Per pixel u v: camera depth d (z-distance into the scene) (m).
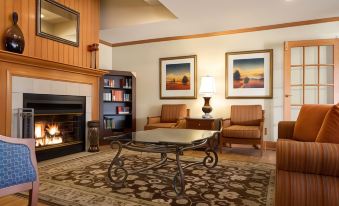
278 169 1.44
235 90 4.67
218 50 4.83
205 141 2.54
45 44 3.35
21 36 2.94
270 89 4.42
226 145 4.55
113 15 4.53
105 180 2.45
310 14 3.90
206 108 4.40
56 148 3.52
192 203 1.90
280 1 3.40
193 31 4.80
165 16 4.16
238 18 4.07
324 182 1.35
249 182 2.40
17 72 2.96
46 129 3.58
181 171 2.09
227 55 4.72
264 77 4.46
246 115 4.30
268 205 1.86
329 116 1.55
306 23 4.19
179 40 5.16
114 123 5.18
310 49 4.19
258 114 4.23
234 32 4.69
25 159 1.26
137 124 5.56
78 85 3.90
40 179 2.48
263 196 2.04
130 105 5.43
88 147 4.08
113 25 4.54
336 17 4.02
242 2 3.43
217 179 2.49
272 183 2.38
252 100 4.56
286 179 1.40
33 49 3.19
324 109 2.38
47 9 3.38
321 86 4.12
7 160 1.18
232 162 3.26
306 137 2.39
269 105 4.45
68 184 2.33
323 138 1.55
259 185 2.32
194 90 5.01
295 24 4.25
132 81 5.32
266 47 4.46
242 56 4.61
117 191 2.15
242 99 4.62
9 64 2.88
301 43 4.10
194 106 5.03
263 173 2.72
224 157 3.60
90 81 4.14
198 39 5.00
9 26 2.91
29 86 3.12
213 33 4.86
